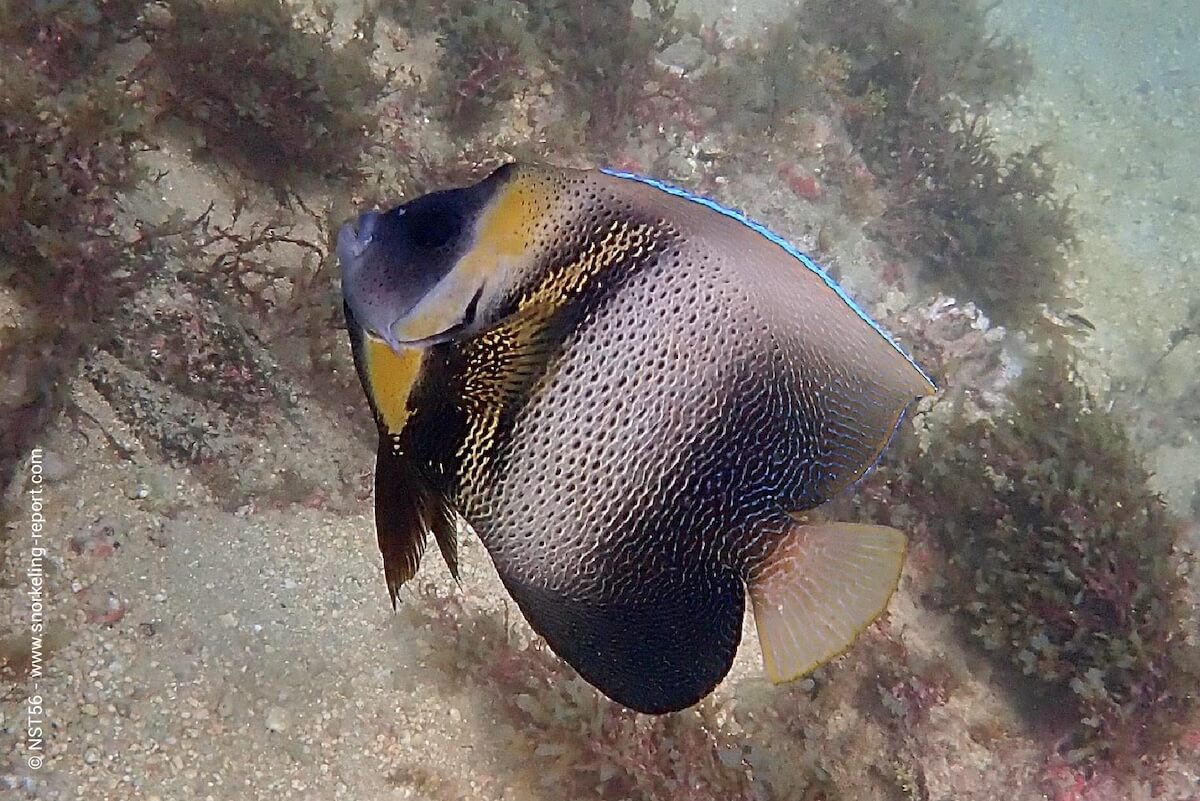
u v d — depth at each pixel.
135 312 1.64
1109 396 3.17
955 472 2.15
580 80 2.62
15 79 1.55
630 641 0.71
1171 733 1.81
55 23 1.68
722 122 2.95
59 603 1.43
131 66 1.81
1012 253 3.18
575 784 1.46
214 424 1.74
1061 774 1.81
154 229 1.64
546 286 0.70
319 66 1.92
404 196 2.16
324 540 1.75
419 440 0.70
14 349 1.49
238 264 1.74
